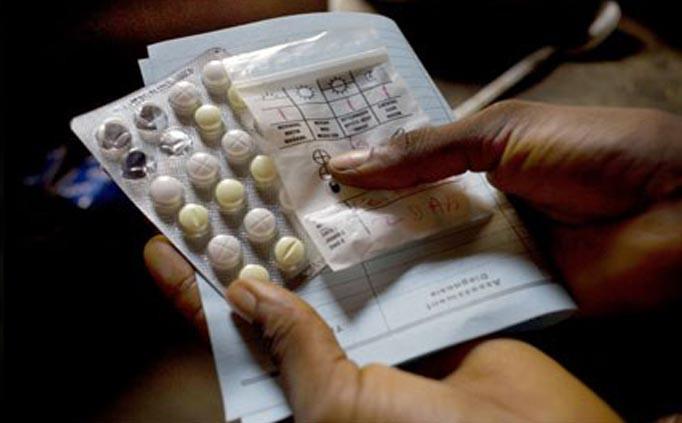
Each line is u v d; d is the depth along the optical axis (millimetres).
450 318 363
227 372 345
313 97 427
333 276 379
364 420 303
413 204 403
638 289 409
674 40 769
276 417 331
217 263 375
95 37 613
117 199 611
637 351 474
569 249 428
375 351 351
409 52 504
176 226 395
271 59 441
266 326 333
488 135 401
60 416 551
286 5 639
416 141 401
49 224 597
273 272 382
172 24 621
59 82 618
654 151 380
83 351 576
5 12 586
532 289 377
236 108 437
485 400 328
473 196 416
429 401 308
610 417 338
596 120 394
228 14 627
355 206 395
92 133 418
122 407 561
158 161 414
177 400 568
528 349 368
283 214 404
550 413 328
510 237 401
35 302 583
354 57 448
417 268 382
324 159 408
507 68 690
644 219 390
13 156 607
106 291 594
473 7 694
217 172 410
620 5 803
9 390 554
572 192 402
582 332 478
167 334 590
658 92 722
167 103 436
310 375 316
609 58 741
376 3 680
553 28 718
